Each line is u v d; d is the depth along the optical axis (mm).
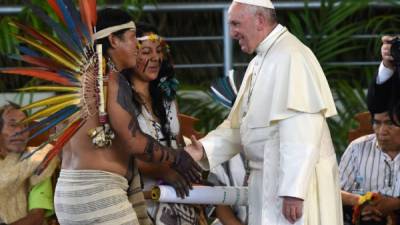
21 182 14875
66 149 12492
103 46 12328
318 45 18641
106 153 12266
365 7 18859
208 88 18703
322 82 13148
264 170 13211
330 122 18328
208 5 18703
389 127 15133
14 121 14797
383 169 15414
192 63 19641
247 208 14359
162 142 13562
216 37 19016
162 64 13750
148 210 13375
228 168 14602
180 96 18578
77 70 12141
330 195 13188
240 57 19453
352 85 18922
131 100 12289
